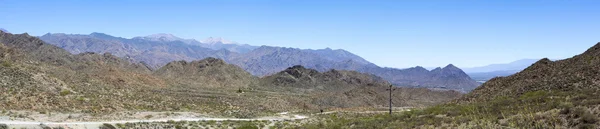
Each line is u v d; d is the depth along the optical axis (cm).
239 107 12600
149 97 11112
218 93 16400
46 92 8369
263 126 8112
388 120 6272
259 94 18588
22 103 7238
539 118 3822
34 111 6900
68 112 7319
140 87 13988
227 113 9862
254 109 12725
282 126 8262
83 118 6819
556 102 4750
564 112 3788
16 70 8938
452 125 4388
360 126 5966
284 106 15175
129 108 8944
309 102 17950
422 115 6247
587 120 3462
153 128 6619
